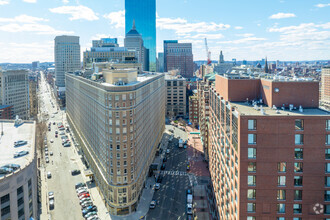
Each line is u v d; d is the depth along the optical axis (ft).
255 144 178.09
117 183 341.41
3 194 225.76
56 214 344.49
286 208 179.52
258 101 231.71
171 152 605.31
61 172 481.46
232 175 209.36
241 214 183.11
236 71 352.49
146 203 377.09
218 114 288.51
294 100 209.77
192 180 452.76
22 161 267.59
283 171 178.09
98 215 344.69
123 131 335.47
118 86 326.44
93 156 439.63
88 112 463.01
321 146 174.09
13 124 404.36
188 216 337.72
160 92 630.74
